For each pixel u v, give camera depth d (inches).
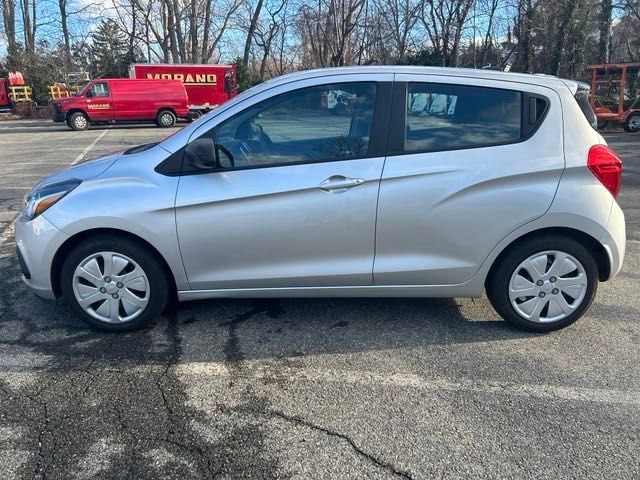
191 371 129.5
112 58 1807.3
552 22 1204.5
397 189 135.7
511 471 97.2
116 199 136.9
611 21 1193.4
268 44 1577.3
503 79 139.9
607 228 138.4
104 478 94.7
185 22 1502.2
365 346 141.8
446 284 143.2
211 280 142.3
